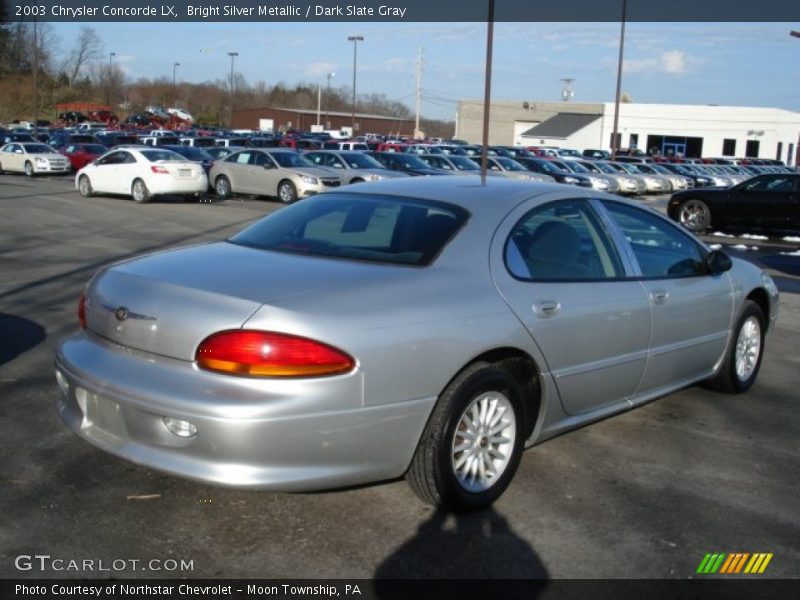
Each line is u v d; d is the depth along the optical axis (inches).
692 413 213.6
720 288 209.8
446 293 144.6
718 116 2874.0
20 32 2935.5
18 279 368.8
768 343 298.0
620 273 180.9
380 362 132.3
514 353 154.3
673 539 143.7
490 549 138.3
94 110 3233.3
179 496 153.3
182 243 515.8
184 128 2901.1
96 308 145.9
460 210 162.7
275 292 133.6
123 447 135.2
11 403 200.8
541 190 177.0
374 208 170.2
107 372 136.6
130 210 746.2
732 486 167.2
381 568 131.1
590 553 138.0
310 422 127.3
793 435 198.5
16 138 1694.1
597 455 181.9
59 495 152.3
